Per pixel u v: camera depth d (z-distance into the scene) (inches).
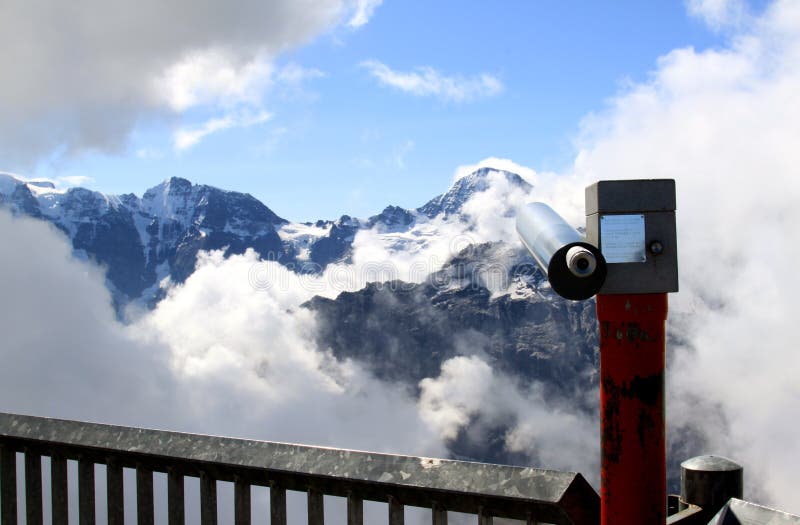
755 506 76.3
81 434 119.3
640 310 76.3
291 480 102.0
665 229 76.7
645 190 76.7
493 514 88.7
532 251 86.8
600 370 79.0
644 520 75.4
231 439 108.5
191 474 110.9
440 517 92.5
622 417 76.4
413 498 93.6
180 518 110.7
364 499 98.0
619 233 77.2
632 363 76.2
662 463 76.0
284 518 103.3
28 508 125.0
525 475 87.2
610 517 77.3
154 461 112.8
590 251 74.3
